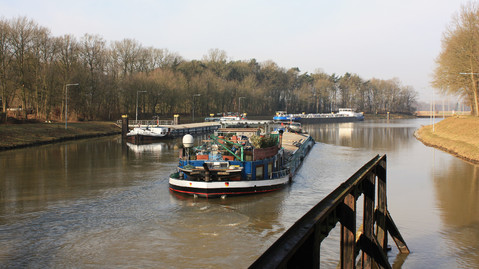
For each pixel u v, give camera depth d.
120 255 16.39
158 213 22.30
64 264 15.50
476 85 72.94
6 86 66.50
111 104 100.00
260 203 24.48
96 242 17.81
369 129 110.00
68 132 70.25
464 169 37.25
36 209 23.00
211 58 159.12
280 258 5.14
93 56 96.25
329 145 64.69
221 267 15.29
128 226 20.03
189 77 127.44
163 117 110.69
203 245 17.52
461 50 69.75
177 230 19.47
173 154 49.50
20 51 72.44
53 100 79.31
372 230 13.16
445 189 28.22
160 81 104.31
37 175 33.59
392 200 25.00
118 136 78.44
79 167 38.03
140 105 103.75
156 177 32.91
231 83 140.38
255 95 146.00
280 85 171.62
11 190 27.84
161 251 16.83
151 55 122.75
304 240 6.09
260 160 27.48
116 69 107.00
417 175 34.22
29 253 16.53
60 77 80.19
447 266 14.76
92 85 89.88
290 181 31.27
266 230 19.56
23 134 59.25
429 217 21.14
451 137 62.09
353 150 56.44
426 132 81.44
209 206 23.72
